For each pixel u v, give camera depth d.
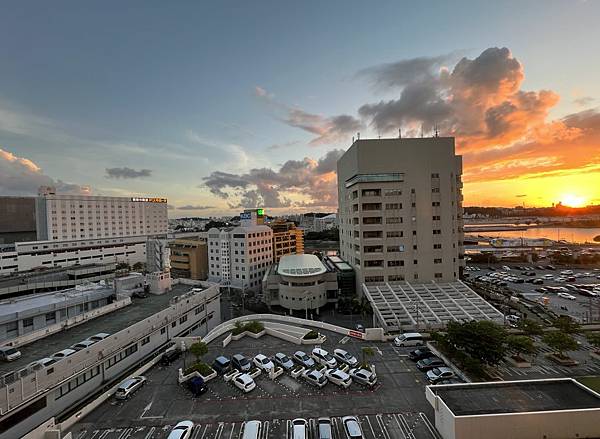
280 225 141.25
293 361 42.50
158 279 65.81
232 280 106.94
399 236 77.81
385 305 64.88
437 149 78.25
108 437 28.12
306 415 30.84
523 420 25.67
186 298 59.06
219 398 33.97
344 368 39.09
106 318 50.16
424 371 39.09
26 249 121.25
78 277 90.69
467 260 141.25
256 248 108.19
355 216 81.94
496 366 40.47
